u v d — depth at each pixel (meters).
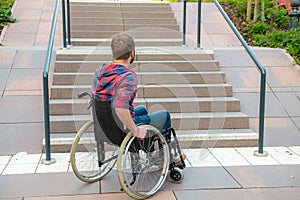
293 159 4.16
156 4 8.23
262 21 7.98
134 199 3.25
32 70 5.71
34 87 5.38
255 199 3.27
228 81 5.78
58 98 5.02
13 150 4.29
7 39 7.08
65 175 3.69
